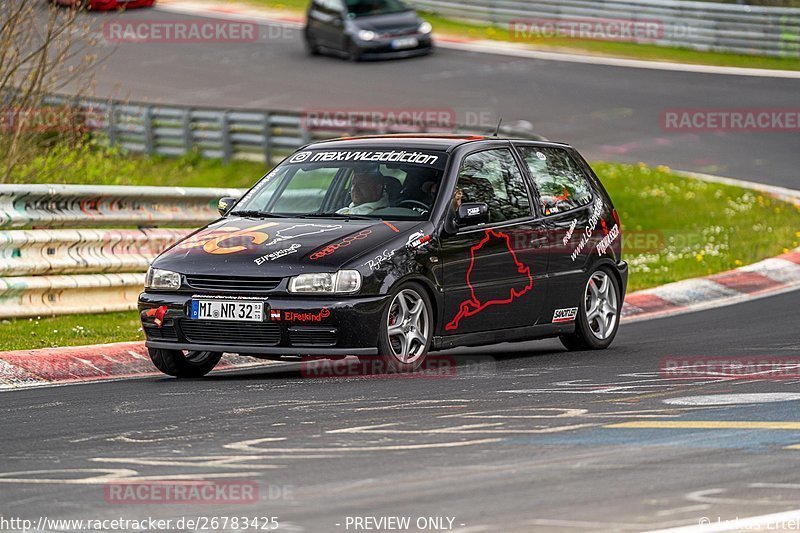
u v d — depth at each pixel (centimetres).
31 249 3183
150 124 7175
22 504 1477
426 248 2539
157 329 2506
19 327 3019
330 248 2464
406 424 1912
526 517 1366
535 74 8769
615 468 1586
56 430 1952
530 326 2797
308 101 8062
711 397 2128
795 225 5178
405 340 2506
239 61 9550
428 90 8288
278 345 2422
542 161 2936
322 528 1346
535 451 1694
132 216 3453
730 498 1433
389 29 9344
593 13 9925
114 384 2473
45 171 4316
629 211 5531
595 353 2894
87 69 4112
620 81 8538
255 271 2438
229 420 1989
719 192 5828
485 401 2125
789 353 2742
